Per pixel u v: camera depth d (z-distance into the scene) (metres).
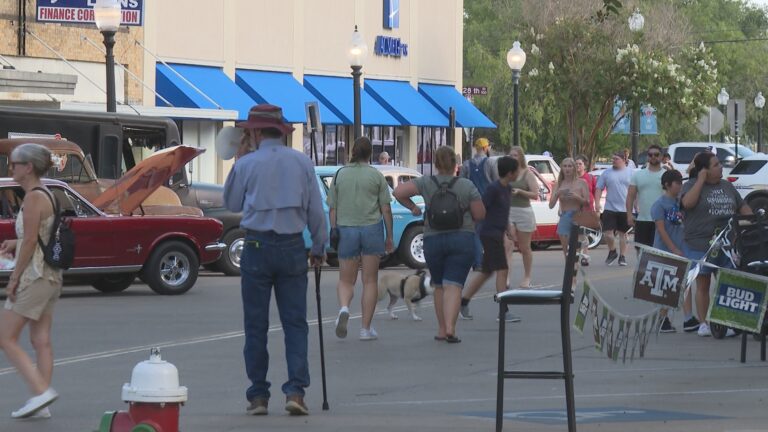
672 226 49.97
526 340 47.66
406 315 55.84
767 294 40.31
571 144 158.25
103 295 65.25
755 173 125.62
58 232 32.50
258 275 32.09
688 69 160.38
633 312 35.62
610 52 153.88
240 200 32.28
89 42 105.12
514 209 59.50
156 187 67.31
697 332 49.72
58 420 32.19
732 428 30.12
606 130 174.38
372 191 46.84
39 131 77.25
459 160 116.62
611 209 81.94
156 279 64.62
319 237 32.66
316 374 39.84
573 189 62.62
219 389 37.03
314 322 53.06
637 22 146.38
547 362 42.25
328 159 132.75
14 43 99.12
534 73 154.50
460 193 46.28
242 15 121.81
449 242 46.31
